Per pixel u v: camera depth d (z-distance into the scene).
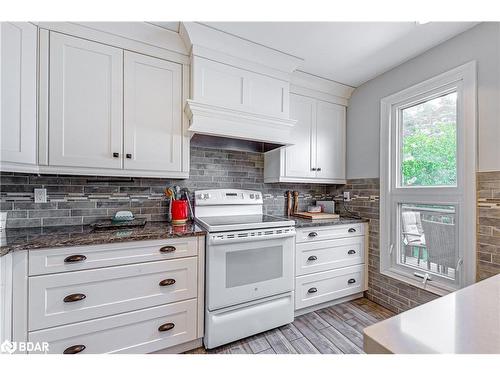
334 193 2.81
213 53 1.76
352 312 2.13
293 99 2.32
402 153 2.15
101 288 1.32
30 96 1.35
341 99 2.60
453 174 1.76
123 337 1.37
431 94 1.88
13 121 1.29
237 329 1.65
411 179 2.07
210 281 1.56
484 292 0.69
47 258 1.21
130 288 1.38
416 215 2.01
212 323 1.56
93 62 1.52
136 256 1.40
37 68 1.39
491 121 1.50
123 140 1.60
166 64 1.73
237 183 2.40
